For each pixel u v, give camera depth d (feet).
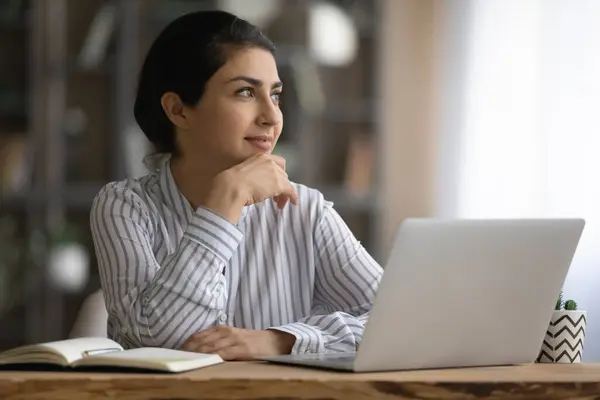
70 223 24.03
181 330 7.67
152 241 8.81
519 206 20.57
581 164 18.80
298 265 9.23
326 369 6.47
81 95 24.31
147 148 23.52
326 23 24.00
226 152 8.78
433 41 24.77
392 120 24.97
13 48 23.91
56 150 23.43
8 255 23.34
